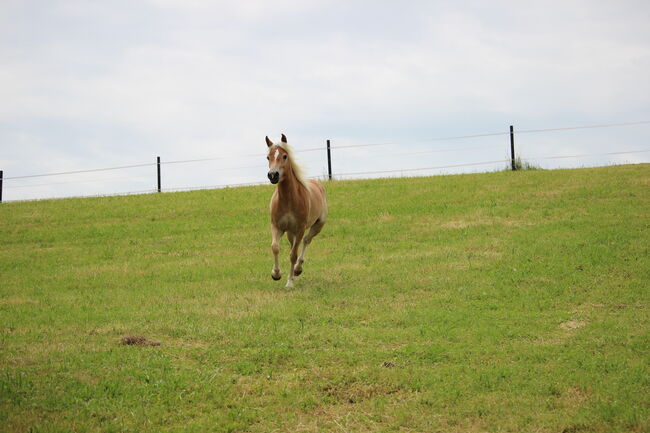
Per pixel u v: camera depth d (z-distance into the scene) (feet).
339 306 33.22
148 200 77.56
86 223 66.08
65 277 43.06
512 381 22.43
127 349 25.91
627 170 74.28
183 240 56.34
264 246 52.70
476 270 40.22
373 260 45.09
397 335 27.81
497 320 30.22
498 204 62.08
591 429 18.67
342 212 64.08
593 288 35.22
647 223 49.96
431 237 51.85
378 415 20.15
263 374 23.47
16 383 21.67
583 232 48.60
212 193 80.33
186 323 29.86
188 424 19.43
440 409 20.45
